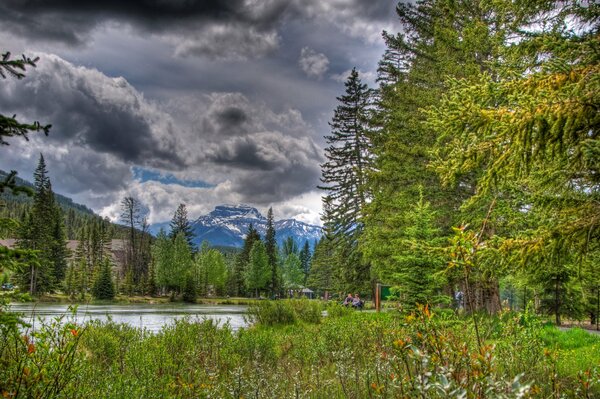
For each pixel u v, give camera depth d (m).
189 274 79.44
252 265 92.25
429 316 3.56
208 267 97.62
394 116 23.17
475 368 2.91
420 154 20.02
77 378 5.02
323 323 18.06
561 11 7.29
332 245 40.19
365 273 36.84
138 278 90.06
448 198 18.84
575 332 13.59
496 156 6.23
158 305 59.97
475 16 18.06
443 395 2.61
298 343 12.09
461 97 6.51
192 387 5.78
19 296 3.54
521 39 7.84
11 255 3.06
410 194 19.73
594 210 6.05
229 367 8.45
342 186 37.44
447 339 3.53
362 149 37.34
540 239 6.06
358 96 38.25
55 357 4.31
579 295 23.55
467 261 3.49
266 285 99.19
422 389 2.72
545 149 5.71
